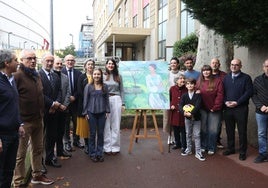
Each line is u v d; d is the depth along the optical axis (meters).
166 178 6.45
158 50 29.27
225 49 11.45
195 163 7.34
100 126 7.62
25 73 5.70
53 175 6.66
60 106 6.91
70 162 7.51
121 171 6.88
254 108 8.25
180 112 8.05
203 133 8.12
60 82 7.07
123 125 11.34
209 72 7.96
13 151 4.90
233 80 7.61
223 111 8.12
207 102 7.91
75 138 8.76
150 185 6.11
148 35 31.42
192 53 15.35
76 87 8.18
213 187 5.97
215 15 7.50
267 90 7.07
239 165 7.13
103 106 7.58
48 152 7.10
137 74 8.50
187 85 7.89
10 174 4.95
